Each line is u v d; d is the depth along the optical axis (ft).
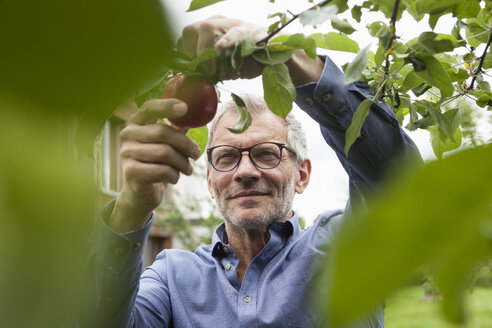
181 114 2.64
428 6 2.43
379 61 2.93
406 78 3.31
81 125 0.34
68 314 0.31
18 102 0.31
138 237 3.97
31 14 0.30
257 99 6.88
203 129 3.79
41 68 0.30
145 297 6.17
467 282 0.30
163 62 0.30
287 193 6.72
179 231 32.96
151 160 3.39
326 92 4.09
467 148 0.32
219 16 2.56
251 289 6.25
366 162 4.57
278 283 6.18
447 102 3.72
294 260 6.32
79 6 0.29
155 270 6.87
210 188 7.38
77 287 0.32
